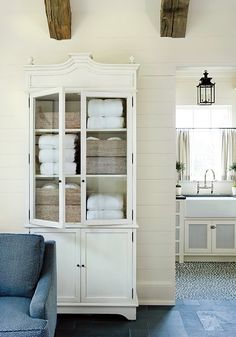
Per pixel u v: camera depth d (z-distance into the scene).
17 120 3.79
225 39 3.75
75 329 3.17
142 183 3.79
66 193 3.40
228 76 5.63
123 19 3.78
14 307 2.44
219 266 5.10
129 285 3.37
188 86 5.74
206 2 3.70
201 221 5.22
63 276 3.38
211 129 5.80
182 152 5.74
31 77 3.42
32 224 3.44
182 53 3.77
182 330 3.15
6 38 3.80
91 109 3.41
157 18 3.76
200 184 5.75
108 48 3.79
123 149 3.43
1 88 3.80
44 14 3.79
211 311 3.56
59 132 3.27
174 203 3.79
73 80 3.38
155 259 3.79
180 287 4.24
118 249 3.37
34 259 2.69
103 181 3.43
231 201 5.19
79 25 3.78
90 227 3.37
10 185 3.80
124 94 3.37
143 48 3.78
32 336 2.18
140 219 3.79
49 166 3.40
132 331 3.14
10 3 3.79
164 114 3.78
